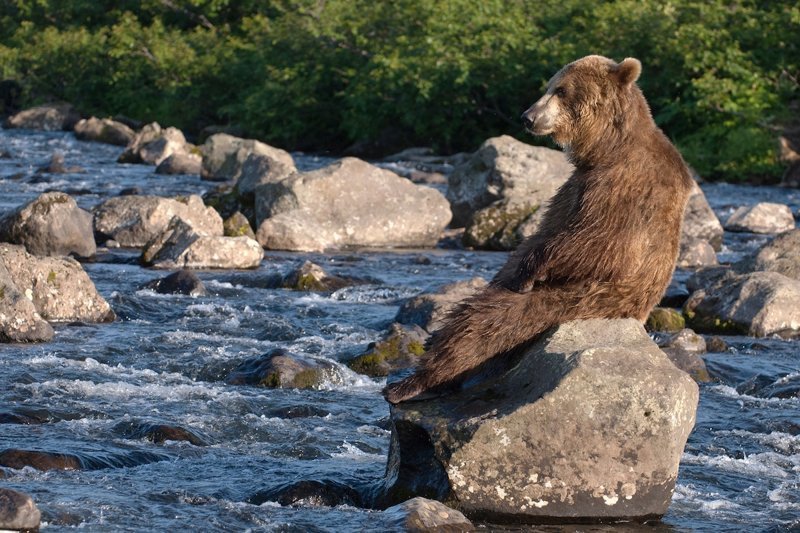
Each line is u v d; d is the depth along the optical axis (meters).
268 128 85.62
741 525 13.98
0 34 114.31
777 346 25.97
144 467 15.28
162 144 64.62
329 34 81.12
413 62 74.44
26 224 33.59
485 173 45.12
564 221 14.15
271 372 20.83
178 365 21.72
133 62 95.69
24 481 14.18
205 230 38.69
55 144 75.25
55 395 18.92
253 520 13.17
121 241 37.97
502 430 13.22
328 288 31.59
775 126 67.50
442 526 12.71
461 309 13.97
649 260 13.78
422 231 42.25
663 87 71.69
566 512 13.43
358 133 80.31
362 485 14.65
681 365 22.89
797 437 18.45
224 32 99.56
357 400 19.97
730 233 46.62
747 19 69.25
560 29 76.81
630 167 13.97
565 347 13.51
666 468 13.56
